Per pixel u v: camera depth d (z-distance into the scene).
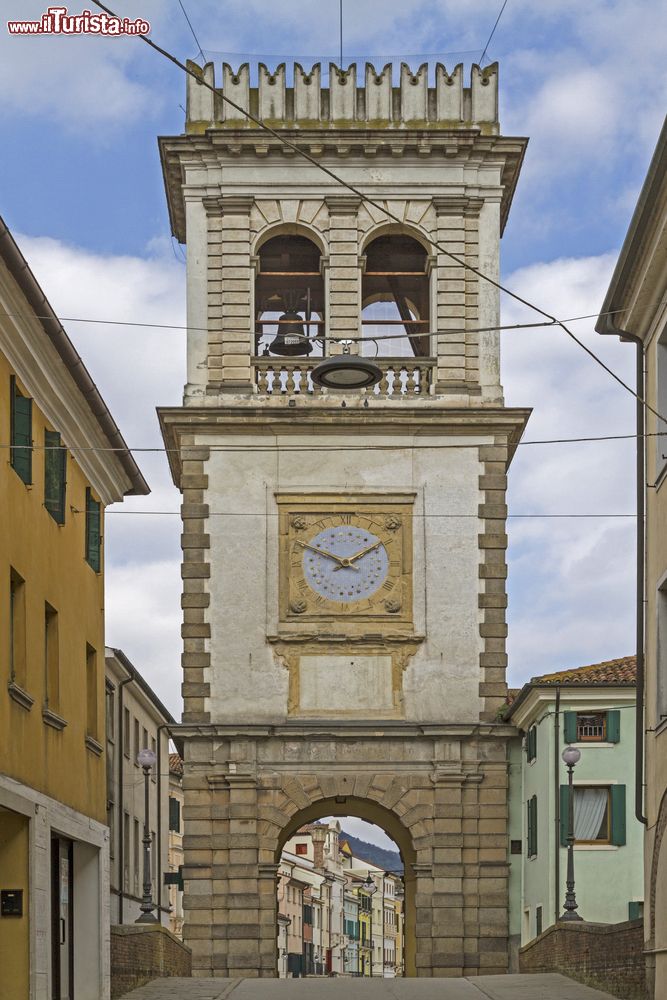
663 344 29.56
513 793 47.00
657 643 29.47
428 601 47.56
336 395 48.44
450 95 50.41
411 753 46.59
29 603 28.36
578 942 36.81
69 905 32.56
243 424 48.00
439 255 49.38
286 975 143.38
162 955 40.78
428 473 48.16
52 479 30.34
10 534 27.02
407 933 50.94
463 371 48.81
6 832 27.39
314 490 47.97
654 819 29.31
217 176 49.72
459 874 46.12
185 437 48.22
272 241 50.69
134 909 64.94
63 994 31.52
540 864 45.41
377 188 49.81
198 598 47.38
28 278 25.86
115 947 34.56
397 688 47.03
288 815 46.19
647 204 26.52
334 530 47.91
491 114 50.31
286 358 48.84
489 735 46.72
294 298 50.78
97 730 34.75
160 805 74.31
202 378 48.78
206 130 49.25
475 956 45.84
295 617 47.41
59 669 30.70
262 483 48.03
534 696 46.00
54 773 29.86
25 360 28.09
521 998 33.50
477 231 49.75
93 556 35.22
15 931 27.09
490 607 47.47
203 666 47.03
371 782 46.41
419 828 46.28
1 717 25.77
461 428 48.25
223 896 45.84
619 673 47.50
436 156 49.88
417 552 47.78
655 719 29.39
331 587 47.59
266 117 49.88
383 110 50.09
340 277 49.34
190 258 49.44
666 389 29.45
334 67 50.22
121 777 60.22
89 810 33.38
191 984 38.41
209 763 46.44
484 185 49.94
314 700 46.97
